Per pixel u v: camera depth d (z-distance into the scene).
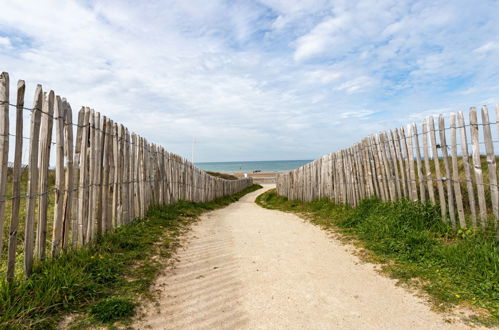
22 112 3.35
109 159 5.86
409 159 6.86
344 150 10.21
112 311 3.15
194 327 3.11
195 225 8.27
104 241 5.19
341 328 3.11
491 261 4.13
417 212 6.29
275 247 6.18
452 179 5.75
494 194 4.94
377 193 8.37
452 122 5.64
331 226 7.95
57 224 4.15
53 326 2.86
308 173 14.50
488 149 4.96
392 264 4.81
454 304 3.46
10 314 2.78
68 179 4.36
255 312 3.44
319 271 4.73
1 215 3.07
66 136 4.34
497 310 3.22
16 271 3.73
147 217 7.88
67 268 3.80
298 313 3.42
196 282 4.25
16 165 3.28
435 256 4.77
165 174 10.17
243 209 14.32
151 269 4.50
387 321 3.21
